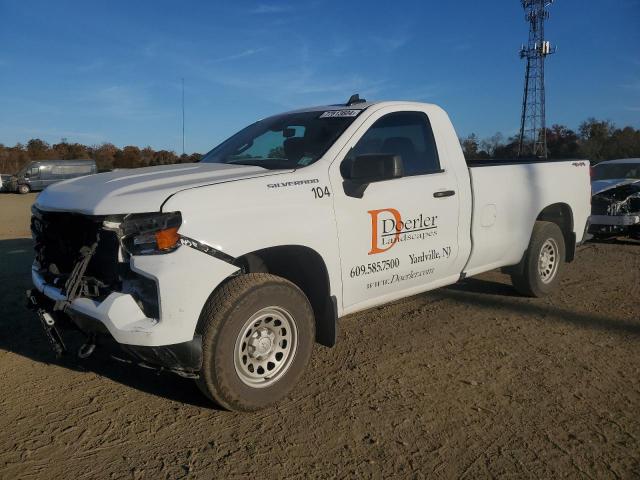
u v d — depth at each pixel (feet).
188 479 9.72
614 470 9.97
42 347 15.67
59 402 12.48
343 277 13.41
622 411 12.09
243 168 13.50
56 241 12.50
